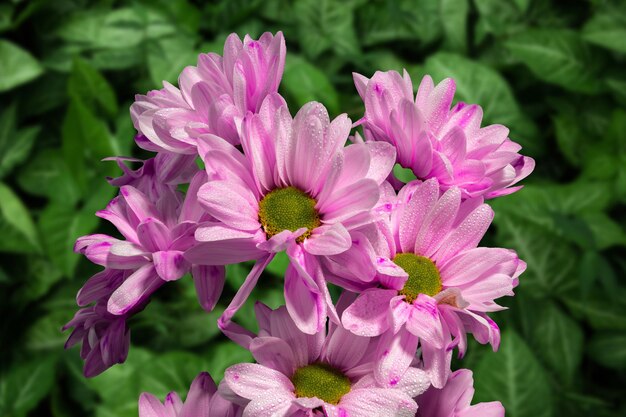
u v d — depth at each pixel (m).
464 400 0.47
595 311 0.81
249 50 0.47
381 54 0.92
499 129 0.49
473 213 0.47
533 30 0.92
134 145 0.86
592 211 0.82
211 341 0.81
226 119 0.46
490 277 0.46
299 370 0.46
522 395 0.69
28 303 0.86
